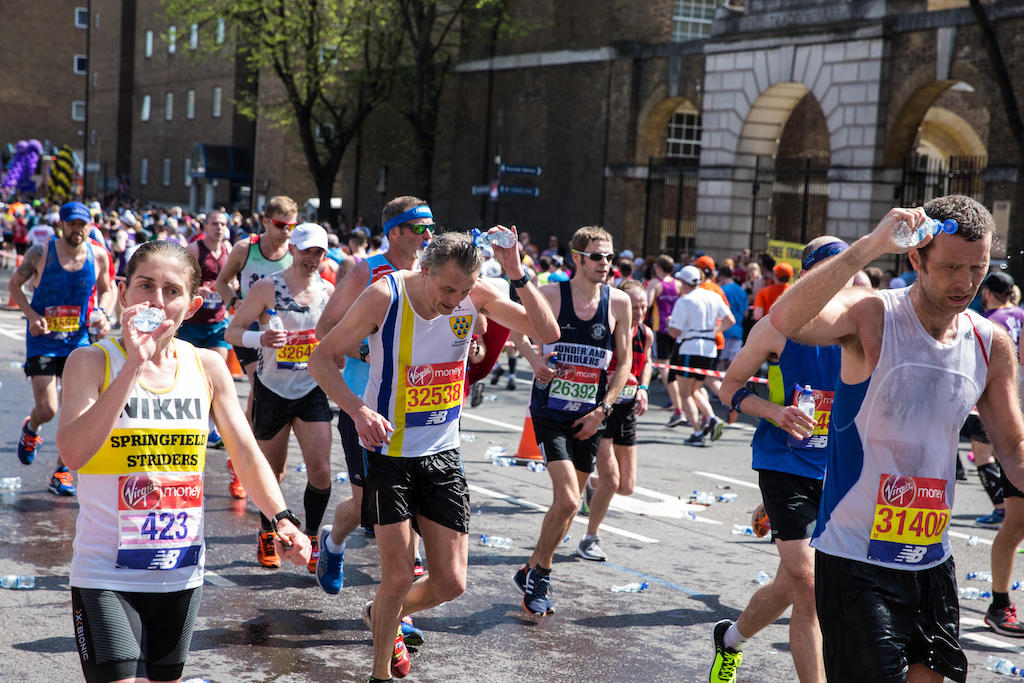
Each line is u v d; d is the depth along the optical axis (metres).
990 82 19.91
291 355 6.25
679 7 30.44
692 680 4.93
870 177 21.94
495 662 5.04
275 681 4.65
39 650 4.79
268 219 7.84
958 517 8.87
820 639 4.26
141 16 61.19
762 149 25.53
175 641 3.15
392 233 5.21
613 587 6.30
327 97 39.31
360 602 5.80
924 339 3.19
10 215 32.38
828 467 3.36
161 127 59.28
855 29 22.12
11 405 11.11
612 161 30.06
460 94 36.34
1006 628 5.88
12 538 6.55
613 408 6.86
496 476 9.35
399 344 4.31
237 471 3.29
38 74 72.12
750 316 16.56
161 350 3.17
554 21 32.44
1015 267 18.97
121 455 3.07
